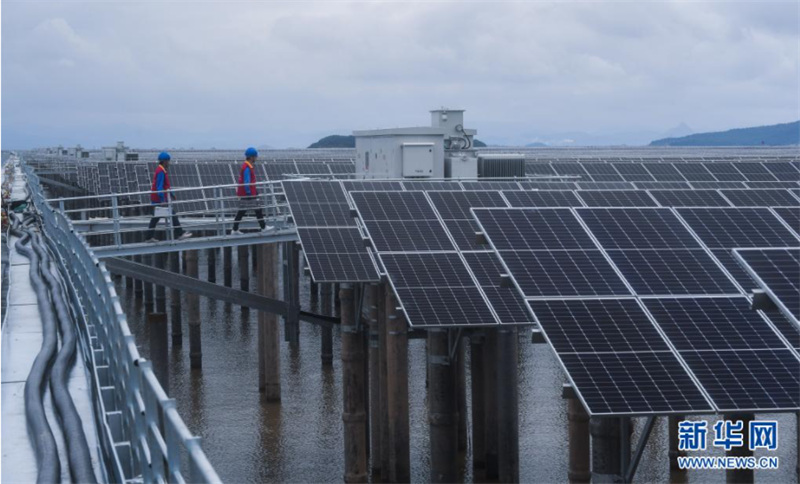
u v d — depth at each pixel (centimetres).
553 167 4288
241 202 2952
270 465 2492
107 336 941
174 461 481
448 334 1997
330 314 4094
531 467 2428
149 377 561
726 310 1357
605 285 1416
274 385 3075
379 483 2427
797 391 1188
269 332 3066
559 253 1495
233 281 5547
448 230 2120
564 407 3005
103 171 5128
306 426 2828
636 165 4369
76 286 1466
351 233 2331
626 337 1288
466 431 2631
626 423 1374
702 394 1179
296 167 4681
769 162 4419
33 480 680
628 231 1589
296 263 3462
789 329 1312
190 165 4666
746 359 1249
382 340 2356
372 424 2498
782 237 1597
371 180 2688
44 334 1043
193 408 3038
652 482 2345
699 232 1595
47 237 2331
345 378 2275
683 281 1431
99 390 818
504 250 1504
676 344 1276
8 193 3544
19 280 1681
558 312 1336
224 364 3641
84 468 632
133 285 5188
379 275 2167
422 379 3362
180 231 2988
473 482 2356
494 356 2302
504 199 2353
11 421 817
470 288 1856
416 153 2969
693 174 4272
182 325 4369
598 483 1431
